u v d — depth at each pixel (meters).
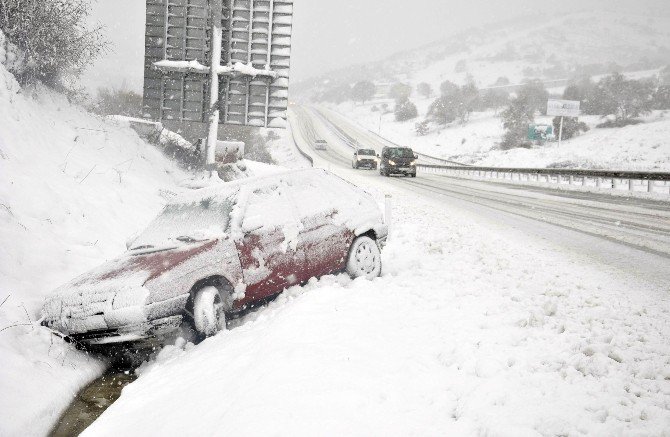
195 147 18.97
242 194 6.67
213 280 6.01
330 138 125.06
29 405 4.36
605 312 5.72
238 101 17.86
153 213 11.02
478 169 44.53
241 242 6.26
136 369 5.62
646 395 3.76
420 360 4.36
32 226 7.50
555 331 5.06
